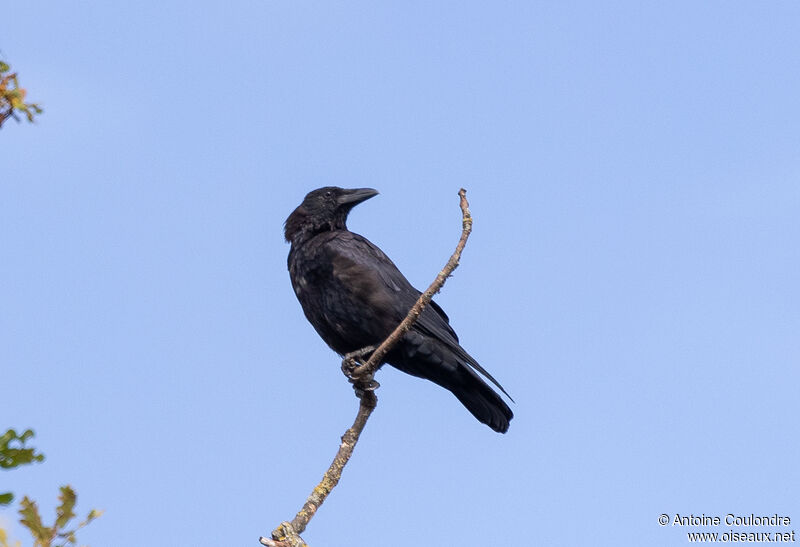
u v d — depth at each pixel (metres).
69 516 5.15
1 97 6.22
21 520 5.10
